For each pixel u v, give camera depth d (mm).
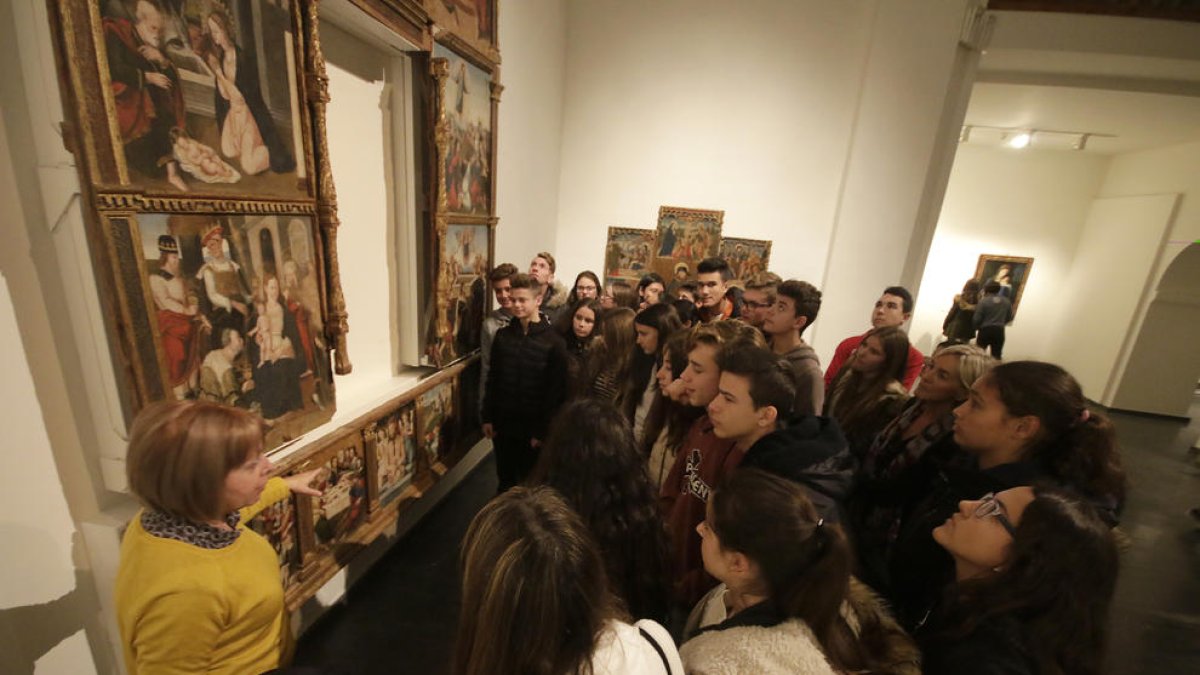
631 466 1301
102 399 1252
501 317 3051
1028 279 8211
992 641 875
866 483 1921
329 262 1869
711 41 4629
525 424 2877
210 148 1370
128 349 1206
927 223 4797
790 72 4570
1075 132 6543
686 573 1616
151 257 1235
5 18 1032
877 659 938
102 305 1184
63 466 1252
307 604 2139
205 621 988
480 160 2971
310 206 1764
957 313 7566
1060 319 8094
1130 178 7164
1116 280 7180
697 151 4879
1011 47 4371
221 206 1408
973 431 1351
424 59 2342
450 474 3271
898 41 4215
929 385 1722
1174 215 6438
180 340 1329
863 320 4754
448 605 2389
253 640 1111
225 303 1459
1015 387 1264
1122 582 3072
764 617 915
